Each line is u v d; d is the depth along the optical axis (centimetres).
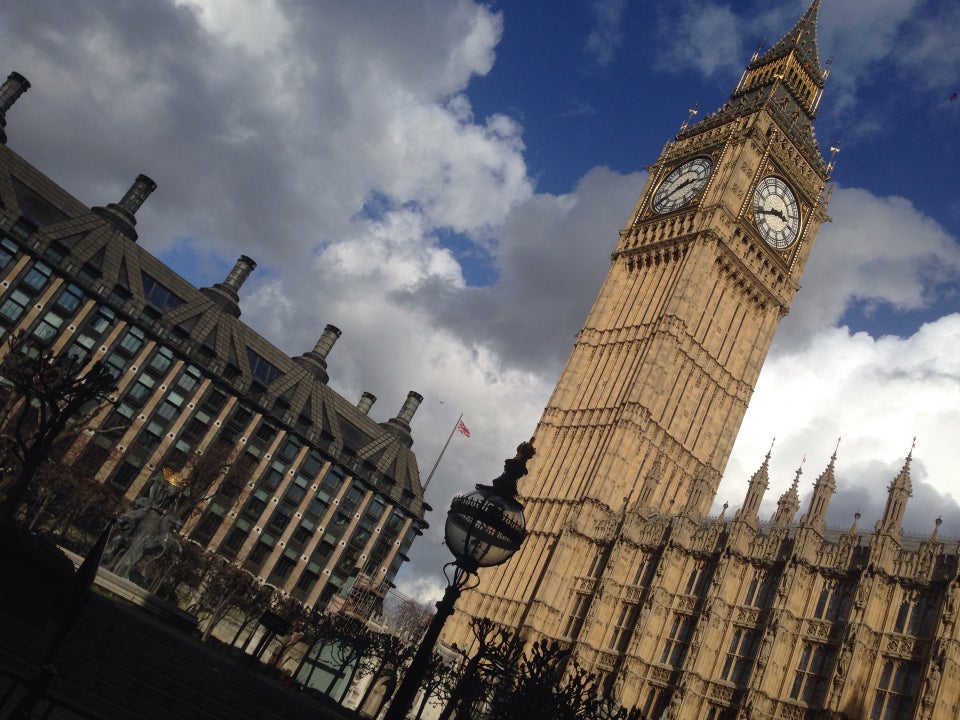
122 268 9394
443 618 1302
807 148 9962
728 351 8969
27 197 9062
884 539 4962
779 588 5225
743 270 9050
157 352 9312
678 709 5234
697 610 5750
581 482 7994
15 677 1126
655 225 9650
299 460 10250
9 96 10138
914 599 4728
